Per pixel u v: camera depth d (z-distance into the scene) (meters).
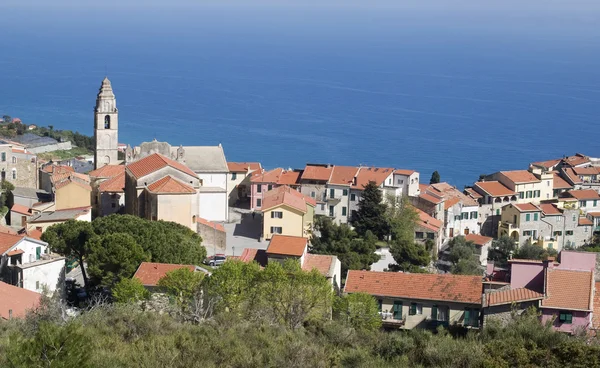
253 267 72.88
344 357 46.19
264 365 44.53
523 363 45.06
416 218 131.75
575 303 64.69
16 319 58.91
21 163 149.38
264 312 64.44
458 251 128.25
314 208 137.12
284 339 48.56
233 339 47.47
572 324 64.31
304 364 45.00
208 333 48.62
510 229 146.25
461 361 45.72
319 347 48.16
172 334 48.47
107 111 146.75
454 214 144.62
